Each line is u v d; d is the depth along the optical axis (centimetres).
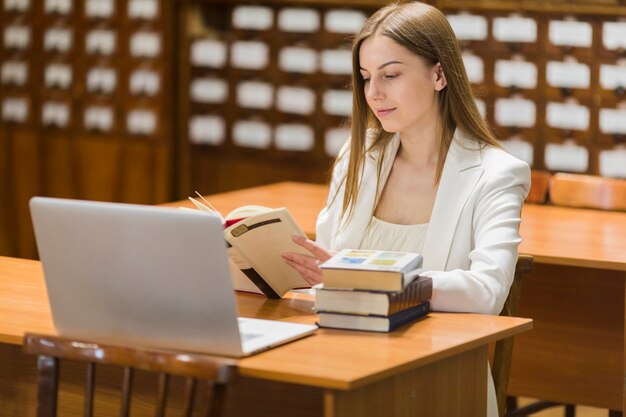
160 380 263
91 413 272
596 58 757
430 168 377
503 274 341
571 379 517
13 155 951
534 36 766
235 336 272
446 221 364
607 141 763
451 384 310
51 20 920
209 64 876
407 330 307
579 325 514
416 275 320
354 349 285
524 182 364
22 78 938
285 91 852
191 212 268
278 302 347
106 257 281
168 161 894
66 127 930
